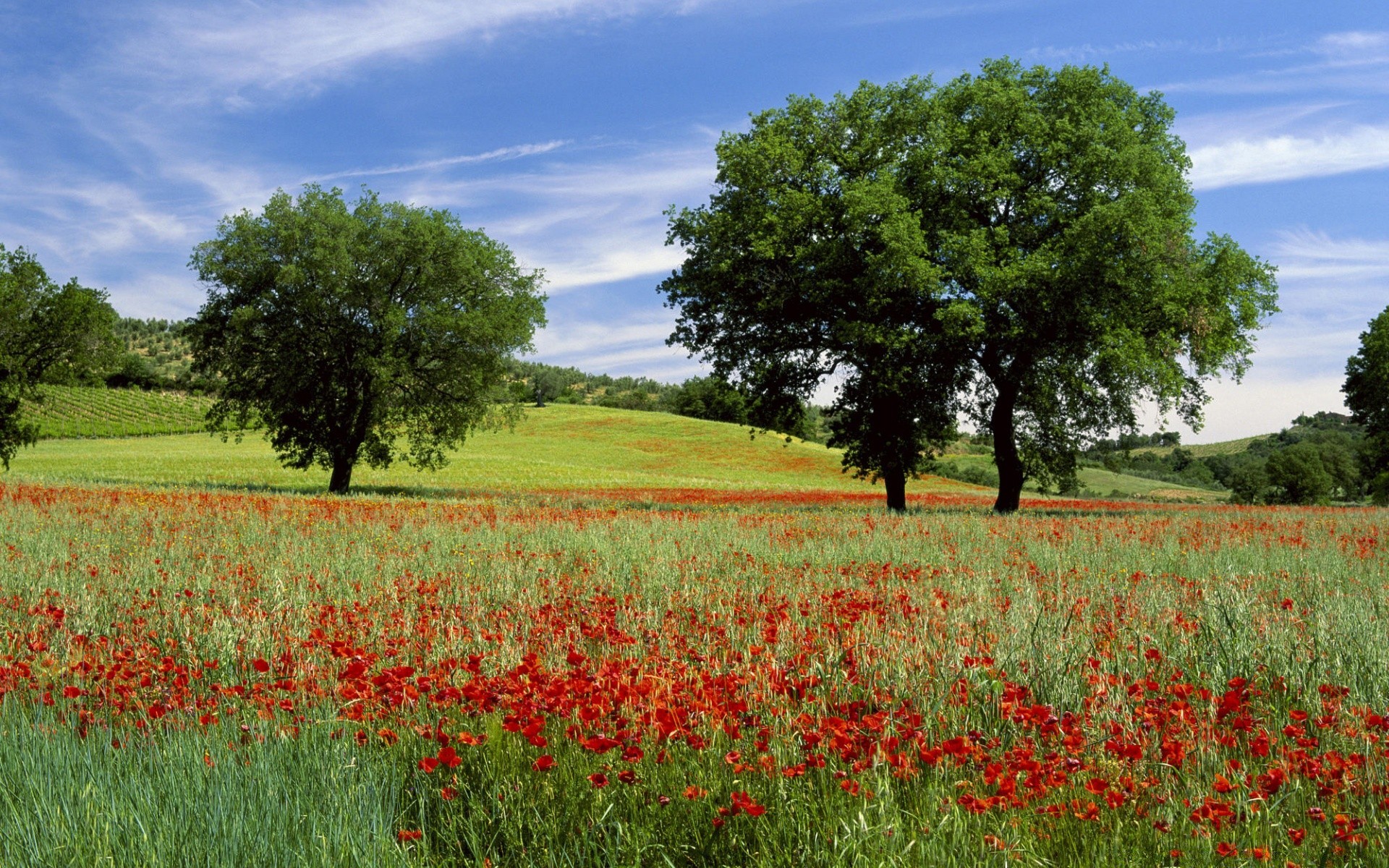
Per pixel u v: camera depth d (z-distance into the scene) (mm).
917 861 2939
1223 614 6621
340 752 3857
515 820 3342
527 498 31016
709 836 3232
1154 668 5520
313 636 5387
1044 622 6574
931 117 25422
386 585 8398
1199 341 24891
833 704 4508
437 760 3531
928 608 6984
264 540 12383
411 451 36969
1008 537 13867
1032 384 25141
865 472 27438
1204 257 25234
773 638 5574
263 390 33500
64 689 4684
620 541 12273
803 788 3500
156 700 4898
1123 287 22859
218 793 3352
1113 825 3221
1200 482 107375
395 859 3033
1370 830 3115
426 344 34219
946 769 3688
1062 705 4770
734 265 26016
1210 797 3416
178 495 20312
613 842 3174
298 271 31281
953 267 23594
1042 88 26422
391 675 4277
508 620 6668
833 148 26062
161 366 161375
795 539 13086
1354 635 6176
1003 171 24516
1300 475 72250
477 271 34781
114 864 2938
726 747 3900
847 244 24453
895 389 24375
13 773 3615
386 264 33250
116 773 3662
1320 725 4273
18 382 41031
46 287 41750
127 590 8336
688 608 7582
